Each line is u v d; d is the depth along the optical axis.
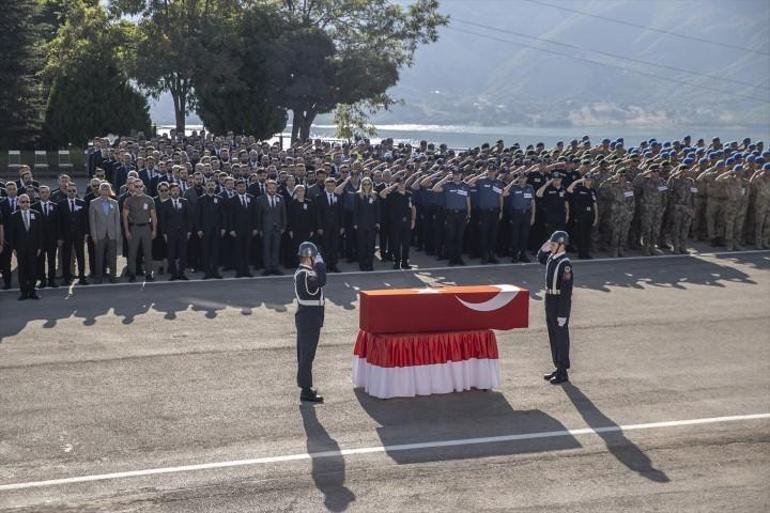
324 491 9.58
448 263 22.67
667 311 17.97
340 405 12.30
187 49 45.38
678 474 10.12
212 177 20.97
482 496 9.49
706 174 25.89
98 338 15.32
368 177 22.14
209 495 9.46
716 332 16.42
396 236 21.77
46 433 11.12
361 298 12.83
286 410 12.05
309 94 47.66
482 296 12.89
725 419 11.93
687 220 24.33
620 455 10.66
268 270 20.86
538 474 10.08
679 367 14.28
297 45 47.41
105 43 46.62
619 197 23.55
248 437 11.09
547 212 23.06
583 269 22.14
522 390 13.08
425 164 25.44
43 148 47.84
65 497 9.39
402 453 10.64
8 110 44.62
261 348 14.89
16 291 18.88
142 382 13.09
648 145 32.53
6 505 9.20
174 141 32.69
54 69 48.12
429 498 9.43
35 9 45.66
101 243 19.50
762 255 24.31
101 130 46.94
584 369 14.12
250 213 20.44
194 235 20.77
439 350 12.81
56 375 13.34
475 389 13.05
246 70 48.31
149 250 19.83
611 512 9.15
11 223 17.88
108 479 9.84
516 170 23.31
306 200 21.09
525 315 13.07
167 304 17.78
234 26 47.88
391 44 51.94
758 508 9.27
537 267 22.14
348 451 10.69
